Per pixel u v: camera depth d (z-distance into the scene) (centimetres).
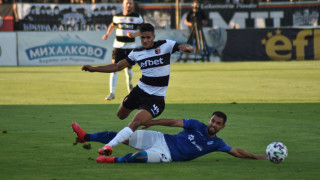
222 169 1055
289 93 2761
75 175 984
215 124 1098
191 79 3600
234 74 3972
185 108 2152
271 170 1051
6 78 3656
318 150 1291
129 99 1311
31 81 3453
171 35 5194
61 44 5041
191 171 1030
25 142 1370
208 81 3459
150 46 1231
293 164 1118
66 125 1684
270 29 5366
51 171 1020
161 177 973
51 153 1217
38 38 5000
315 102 2366
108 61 5091
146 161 1102
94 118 1862
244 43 5356
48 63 5034
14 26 5341
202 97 2583
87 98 2539
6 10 5300
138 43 4978
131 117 1898
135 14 2611
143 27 1214
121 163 1104
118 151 1264
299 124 1739
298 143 1394
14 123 1725
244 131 1592
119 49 2619
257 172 1030
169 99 2497
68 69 4575
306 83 3294
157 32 5153
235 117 1898
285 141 1425
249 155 1143
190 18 5266
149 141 1132
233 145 1365
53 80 3550
